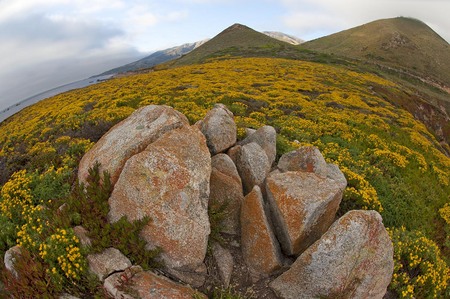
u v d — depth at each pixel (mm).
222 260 9312
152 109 11125
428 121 56281
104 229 8617
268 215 10086
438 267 11219
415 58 163000
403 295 9719
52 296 7793
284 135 22938
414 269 11133
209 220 9719
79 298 7887
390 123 32219
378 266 8391
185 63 113750
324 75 58719
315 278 8258
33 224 9805
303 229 9148
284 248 9758
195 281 8602
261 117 27875
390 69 120000
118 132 10844
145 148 9750
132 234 8359
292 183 10039
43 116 38312
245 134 16922
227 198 10453
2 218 10703
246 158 11945
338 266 8148
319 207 9281
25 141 26453
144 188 8617
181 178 8711
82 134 21688
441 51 176875
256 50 106000
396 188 18266
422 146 28188
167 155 8961
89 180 9570
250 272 9375
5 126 45406
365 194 14086
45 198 11609
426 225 16609
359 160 20562
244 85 42906
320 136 24625
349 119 29844
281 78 51156
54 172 12961
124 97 36312
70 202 9383
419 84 116625
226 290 8695
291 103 33750
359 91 49312
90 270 8180
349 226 8320
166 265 8453
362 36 191250
